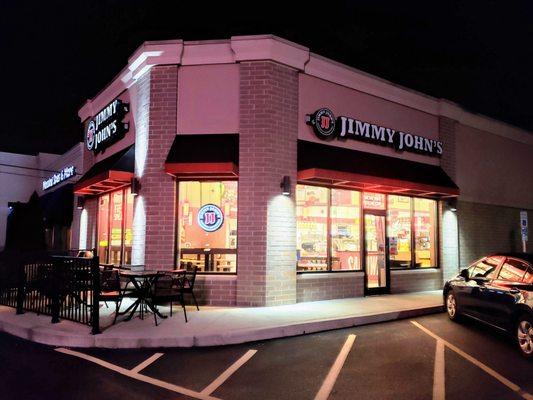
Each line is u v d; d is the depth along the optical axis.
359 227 13.16
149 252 11.24
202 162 10.70
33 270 10.08
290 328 8.53
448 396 5.38
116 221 13.87
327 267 12.34
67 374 6.12
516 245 18.28
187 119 11.54
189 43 11.55
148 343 7.58
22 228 19.53
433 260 15.18
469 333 8.80
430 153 14.91
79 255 11.52
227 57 11.48
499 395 5.42
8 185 26.27
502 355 7.22
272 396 5.37
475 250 16.42
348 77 12.88
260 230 10.96
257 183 11.06
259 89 11.27
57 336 7.75
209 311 10.10
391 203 14.10
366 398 5.31
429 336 8.49
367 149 13.30
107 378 5.96
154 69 11.72
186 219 11.42
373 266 13.41
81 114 17.00
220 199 11.39
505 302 7.86
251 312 9.98
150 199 11.38
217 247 11.28
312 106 12.21
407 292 14.05
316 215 12.30
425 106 15.09
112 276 9.39
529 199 19.31
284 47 11.46
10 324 8.78
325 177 11.27
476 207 16.72
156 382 5.83
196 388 5.63
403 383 5.83
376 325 9.55
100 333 7.84
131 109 12.94
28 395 5.30
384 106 13.95
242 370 6.37
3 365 6.51
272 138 11.20
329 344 7.84
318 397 5.34
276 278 11.02
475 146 16.91
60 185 21.45
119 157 12.69
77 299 8.82
